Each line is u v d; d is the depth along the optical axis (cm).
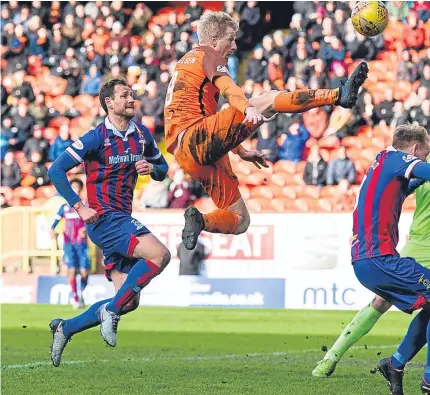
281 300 3691
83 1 5059
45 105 4866
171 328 3081
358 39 4531
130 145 1694
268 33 4981
